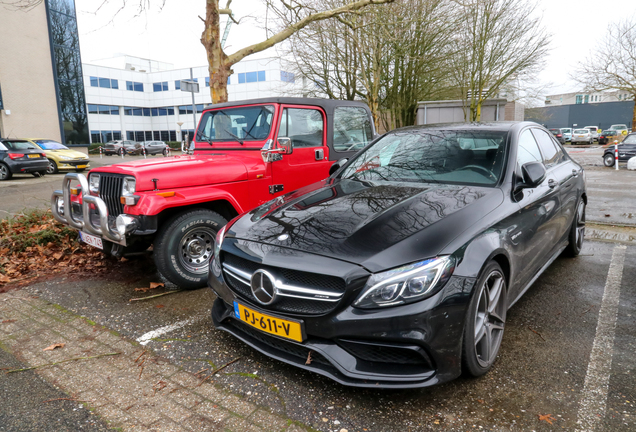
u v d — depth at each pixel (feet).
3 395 7.52
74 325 10.25
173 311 10.98
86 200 11.57
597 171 46.01
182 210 12.01
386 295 6.41
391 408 6.93
